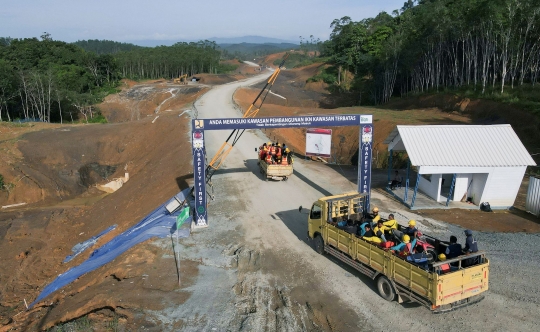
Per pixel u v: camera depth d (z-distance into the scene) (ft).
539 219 65.46
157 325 38.17
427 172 68.18
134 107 238.27
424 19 194.39
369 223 46.37
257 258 52.21
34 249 79.00
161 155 115.34
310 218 54.24
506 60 148.25
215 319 39.17
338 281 45.88
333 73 308.40
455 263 38.37
